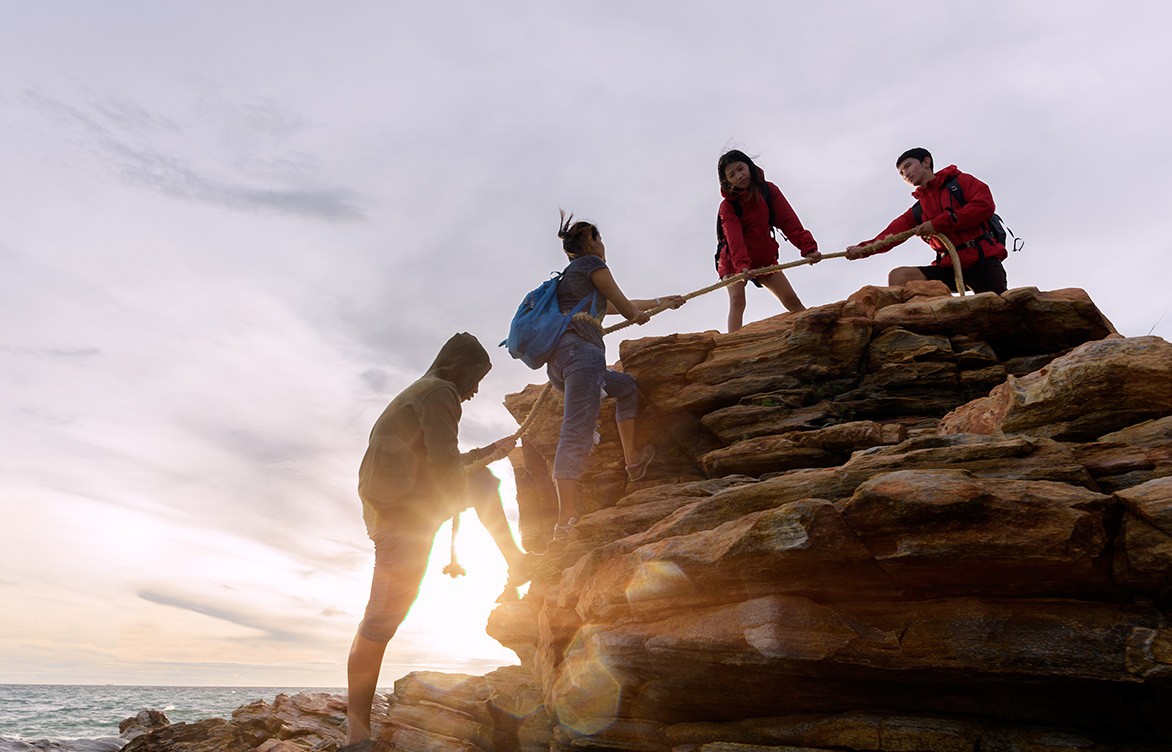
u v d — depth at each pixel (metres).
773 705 3.99
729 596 3.97
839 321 6.59
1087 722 3.32
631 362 7.16
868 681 3.63
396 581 4.18
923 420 5.95
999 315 6.24
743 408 6.50
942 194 7.61
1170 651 3.02
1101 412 4.09
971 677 3.39
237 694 160.75
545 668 5.29
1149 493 3.21
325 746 5.91
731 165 8.01
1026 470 3.65
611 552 4.82
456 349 4.70
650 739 4.43
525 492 7.82
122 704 81.38
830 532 3.55
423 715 5.46
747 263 7.95
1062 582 3.29
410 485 4.20
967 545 3.33
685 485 5.88
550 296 6.22
